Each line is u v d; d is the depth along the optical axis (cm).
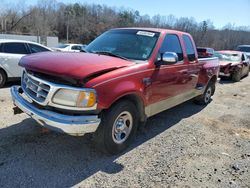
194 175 355
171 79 477
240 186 338
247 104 798
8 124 466
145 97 410
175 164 380
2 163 346
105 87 338
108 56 409
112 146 377
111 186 318
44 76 348
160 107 469
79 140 426
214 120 602
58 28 8056
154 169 362
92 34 7725
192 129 528
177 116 610
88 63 352
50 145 404
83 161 368
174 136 483
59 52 425
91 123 334
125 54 438
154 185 326
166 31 488
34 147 394
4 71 755
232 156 420
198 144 456
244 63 1430
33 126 463
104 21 8212
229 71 1283
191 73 564
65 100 327
